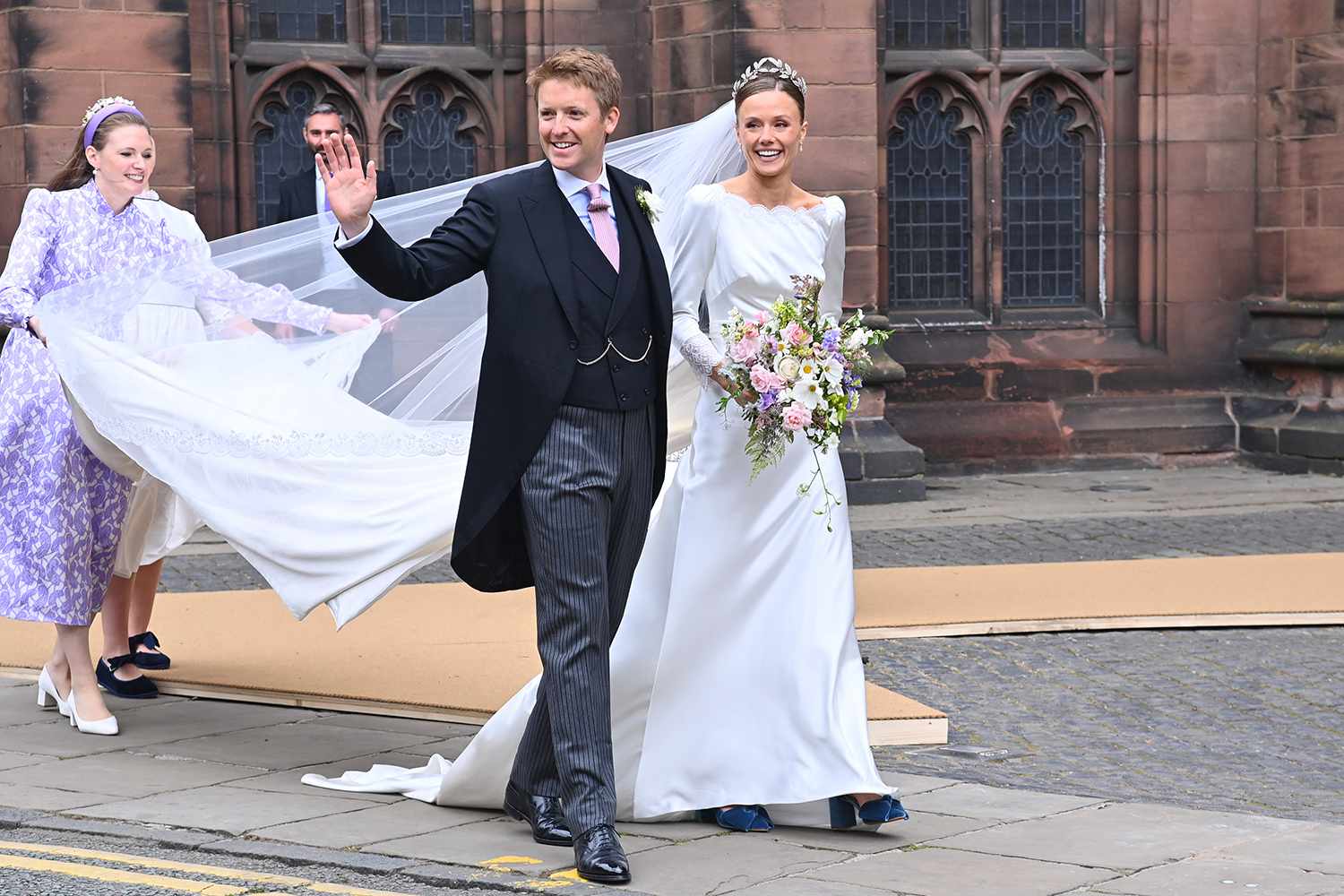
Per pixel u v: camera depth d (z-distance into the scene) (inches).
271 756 311.9
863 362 264.4
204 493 308.2
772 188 270.1
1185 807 279.0
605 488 243.1
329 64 690.8
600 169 249.3
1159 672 389.7
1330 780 304.2
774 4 655.1
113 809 272.5
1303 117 741.9
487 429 242.1
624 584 252.5
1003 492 692.1
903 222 752.3
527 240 241.6
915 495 666.8
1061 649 413.7
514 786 260.2
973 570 506.9
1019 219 765.3
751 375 253.9
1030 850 249.9
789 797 256.2
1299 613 440.5
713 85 664.4
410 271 233.8
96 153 331.9
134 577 374.3
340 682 361.7
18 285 319.3
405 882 237.0
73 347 311.4
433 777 288.8
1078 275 770.8
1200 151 759.7
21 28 594.9
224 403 308.3
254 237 318.0
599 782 240.4
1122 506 649.0
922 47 749.9
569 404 241.8
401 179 707.4
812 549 263.4
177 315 315.6
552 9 702.5
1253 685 376.8
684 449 315.9
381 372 315.9
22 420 326.6
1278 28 750.5
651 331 248.5
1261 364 759.1
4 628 431.8
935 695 367.2
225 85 672.4
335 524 302.4
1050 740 331.3
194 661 384.5
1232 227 763.4
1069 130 766.5
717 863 245.0
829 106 661.3
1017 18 759.1
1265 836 257.9
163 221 339.3
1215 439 758.5
